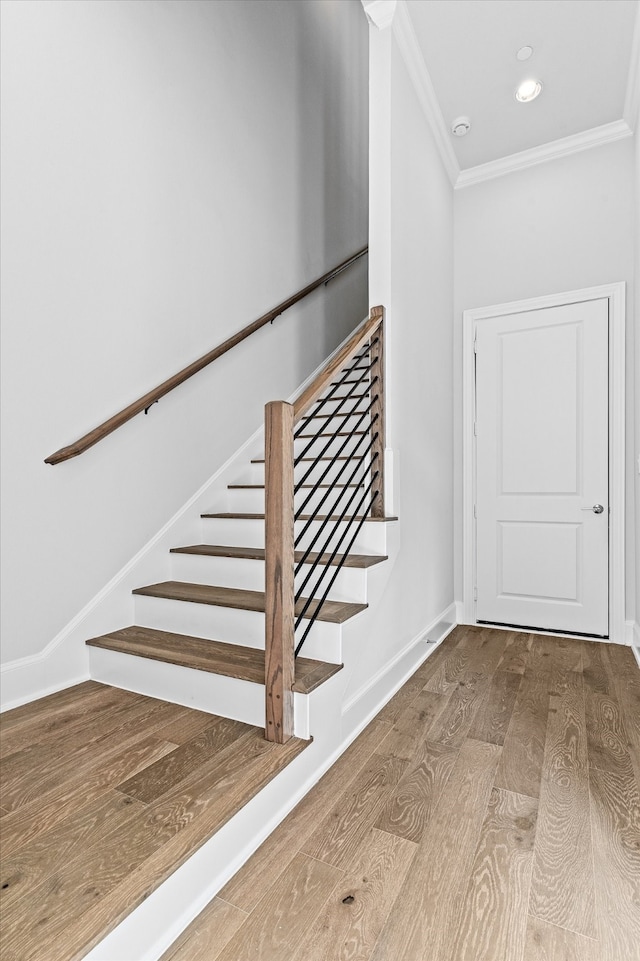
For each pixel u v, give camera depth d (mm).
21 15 1820
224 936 1073
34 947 886
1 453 1766
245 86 3023
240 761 1453
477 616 3617
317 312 3754
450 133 3314
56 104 1934
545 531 3398
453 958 1019
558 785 1607
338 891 1188
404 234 2646
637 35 2576
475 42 2652
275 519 1530
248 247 3029
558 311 3396
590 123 3236
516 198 3576
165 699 1876
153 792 1315
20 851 1113
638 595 2945
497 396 3572
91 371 2074
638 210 2924
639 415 2961
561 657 2869
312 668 1751
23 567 1845
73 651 2020
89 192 2062
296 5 3555
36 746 1549
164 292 2436
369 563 2055
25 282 1826
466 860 1283
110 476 2180
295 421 1602
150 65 2369
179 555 2451
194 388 2637
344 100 4188
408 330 2695
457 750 1825
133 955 985
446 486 3455
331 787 1602
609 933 1073
